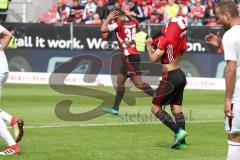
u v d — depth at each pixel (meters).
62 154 26.30
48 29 65.38
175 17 27.84
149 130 33.97
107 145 28.86
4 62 27.28
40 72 65.56
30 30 65.75
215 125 36.56
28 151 26.83
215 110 44.59
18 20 78.56
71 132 32.97
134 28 40.94
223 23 20.31
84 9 73.12
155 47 28.78
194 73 62.22
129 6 71.56
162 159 25.56
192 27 61.75
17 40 66.12
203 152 27.28
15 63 66.25
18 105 45.97
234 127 19.77
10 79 66.19
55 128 34.41
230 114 19.69
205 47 61.62
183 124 28.09
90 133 32.69
